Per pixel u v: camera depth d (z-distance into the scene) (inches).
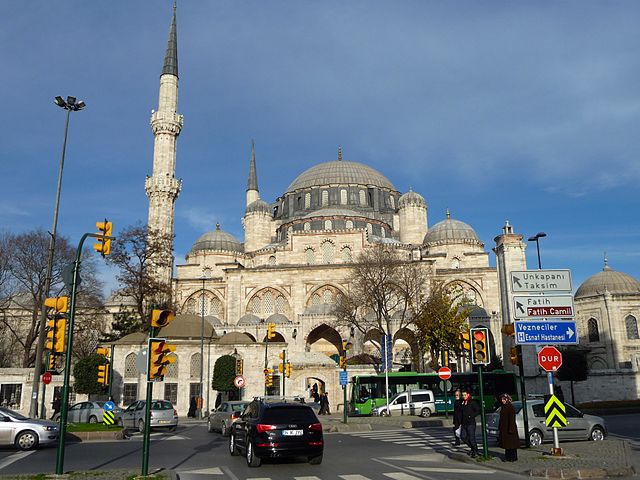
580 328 3275.1
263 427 704.4
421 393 1747.0
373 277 2559.1
